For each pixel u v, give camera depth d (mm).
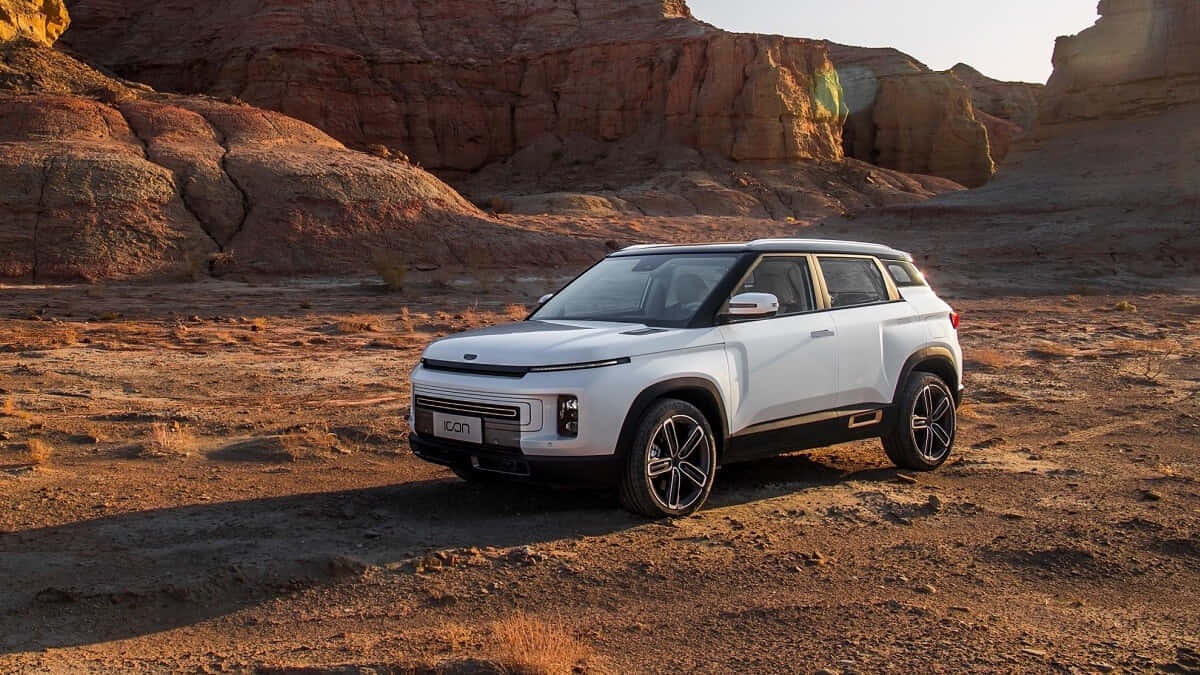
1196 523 6176
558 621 4523
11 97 51406
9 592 4852
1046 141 72125
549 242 50656
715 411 6293
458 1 130750
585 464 5738
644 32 126062
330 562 5230
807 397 6789
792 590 4934
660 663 4043
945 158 131000
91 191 42938
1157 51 68625
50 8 71562
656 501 6023
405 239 47875
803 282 7016
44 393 11859
